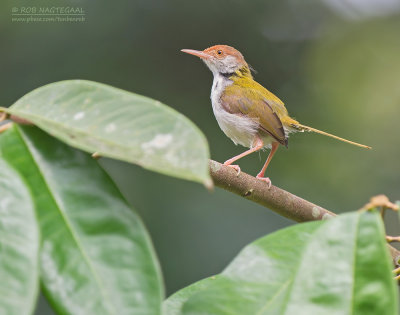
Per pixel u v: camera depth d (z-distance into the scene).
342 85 20.83
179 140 2.97
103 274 2.92
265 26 18.45
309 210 6.39
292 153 17.92
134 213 3.15
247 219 13.80
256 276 3.28
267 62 18.61
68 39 15.85
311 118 19.02
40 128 3.40
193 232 13.63
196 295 3.18
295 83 18.81
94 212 3.13
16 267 2.67
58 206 3.13
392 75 21.75
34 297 2.59
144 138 3.04
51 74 15.62
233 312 3.09
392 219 17.36
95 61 16.05
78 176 3.25
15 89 15.34
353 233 3.15
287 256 3.38
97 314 2.79
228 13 17.73
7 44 15.48
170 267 13.23
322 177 18.08
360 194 18.12
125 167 14.20
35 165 3.26
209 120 17.09
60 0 15.91
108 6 16.30
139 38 16.62
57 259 2.96
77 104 3.32
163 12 16.95
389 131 21.03
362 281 3.00
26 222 2.81
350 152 18.77
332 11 20.75
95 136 3.12
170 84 17.06
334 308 2.92
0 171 3.00
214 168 6.07
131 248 3.02
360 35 21.66
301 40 19.05
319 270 3.05
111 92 3.34
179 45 17.12
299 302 2.95
